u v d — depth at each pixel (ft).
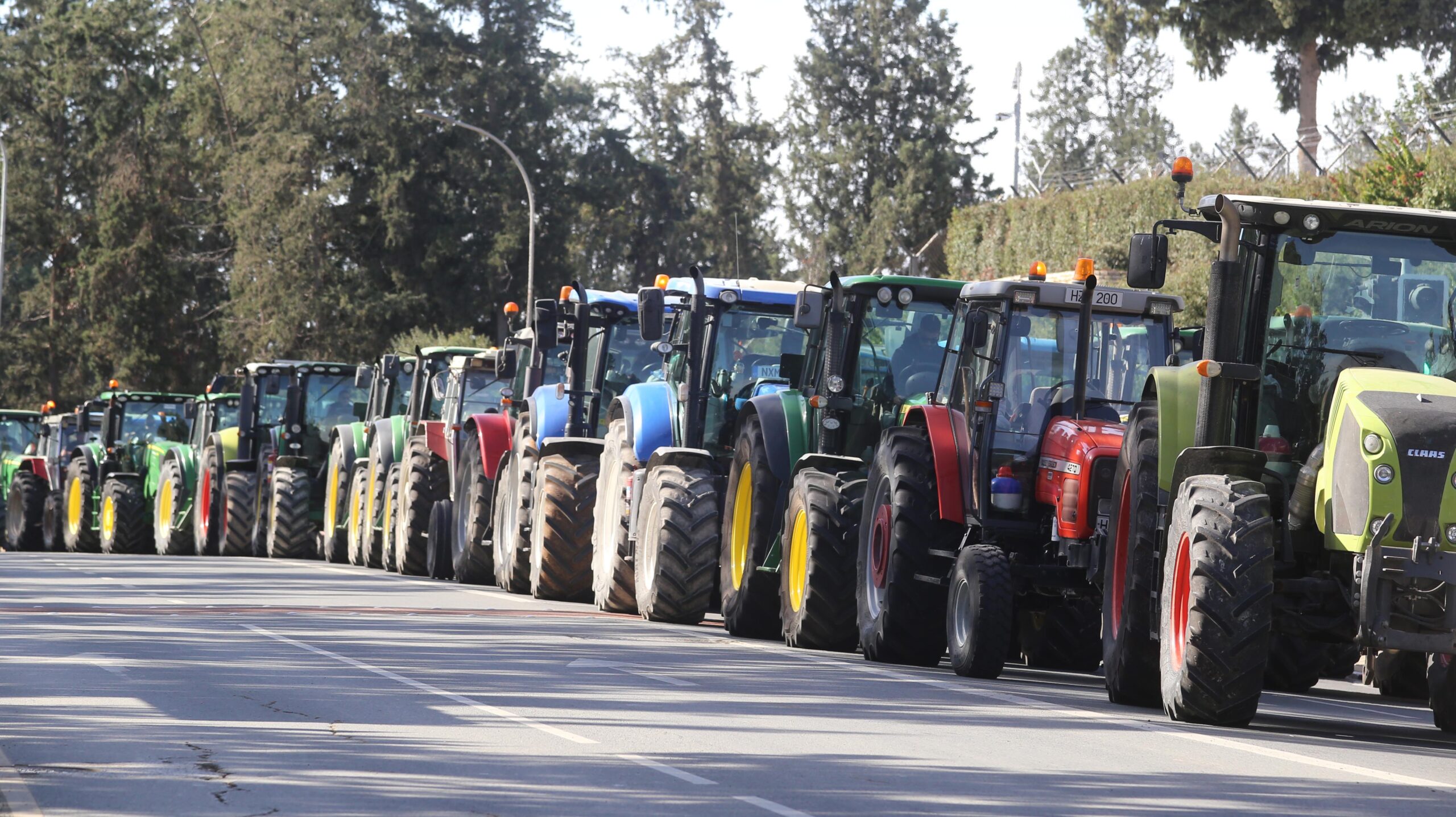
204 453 330.13
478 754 83.56
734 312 173.78
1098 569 118.01
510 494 216.13
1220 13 372.17
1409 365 102.83
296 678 114.62
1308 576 100.58
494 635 147.33
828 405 148.56
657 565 166.91
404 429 276.00
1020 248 366.22
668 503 167.84
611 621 167.02
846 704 105.19
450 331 645.10
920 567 131.54
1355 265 104.17
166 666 120.98
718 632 162.30
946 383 138.31
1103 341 129.59
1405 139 250.37
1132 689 108.99
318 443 318.04
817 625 143.02
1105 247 331.77
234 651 131.54
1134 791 75.41
